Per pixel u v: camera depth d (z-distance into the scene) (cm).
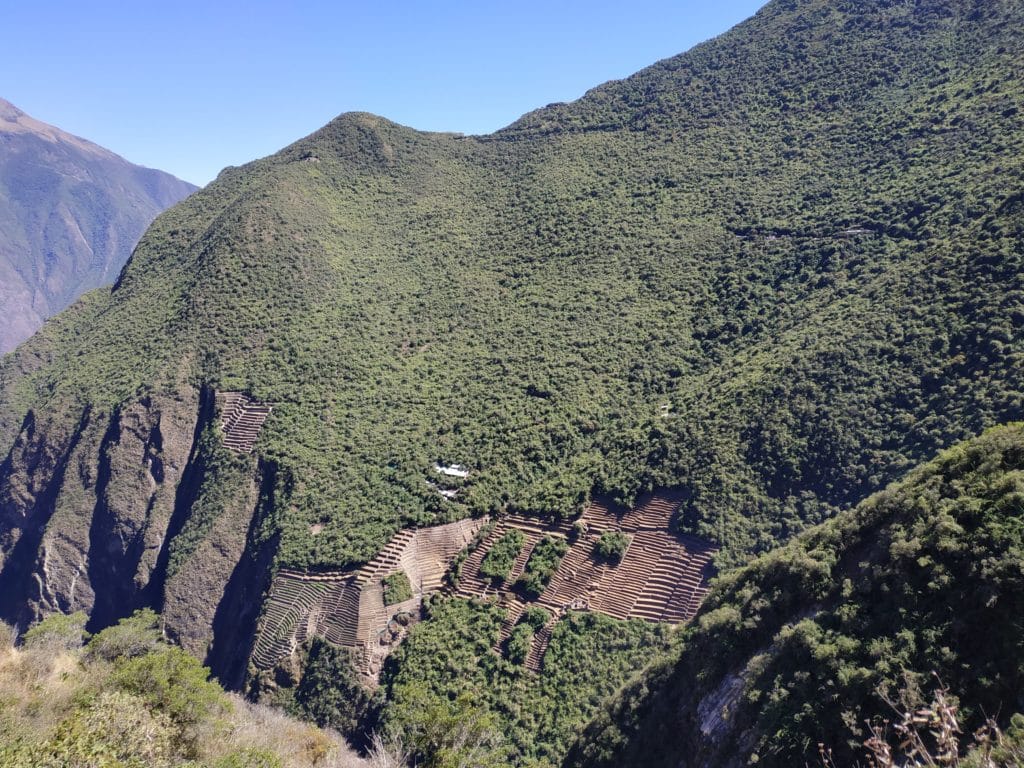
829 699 2233
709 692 2927
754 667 2662
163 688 2619
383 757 2970
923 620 2253
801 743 2184
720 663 2989
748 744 2397
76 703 2206
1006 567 2136
